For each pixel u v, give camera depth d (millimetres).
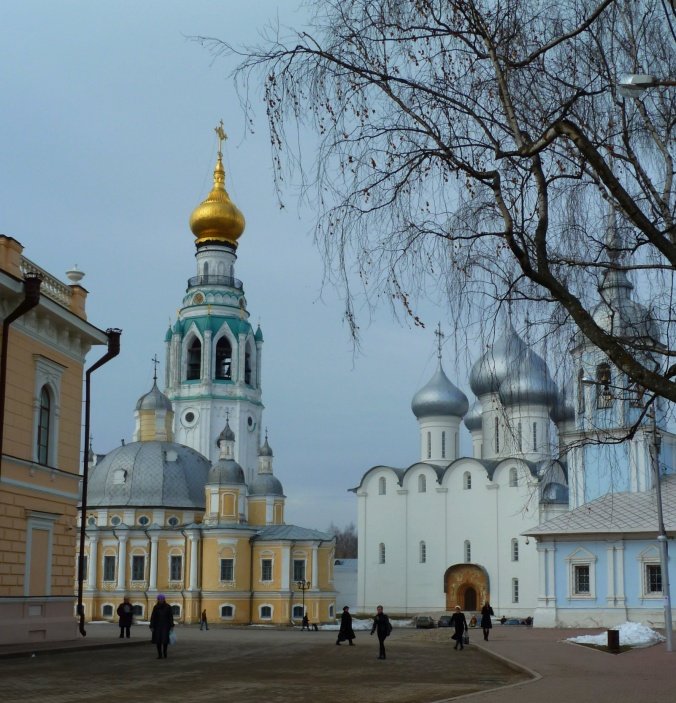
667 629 42500
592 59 15336
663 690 25391
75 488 41500
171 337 115312
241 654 40500
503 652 41188
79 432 42469
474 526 96250
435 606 97000
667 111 15703
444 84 14859
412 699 23500
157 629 36000
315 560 95250
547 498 89562
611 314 16203
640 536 64688
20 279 35438
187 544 96188
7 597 35188
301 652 42969
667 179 15242
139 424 108938
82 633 45719
